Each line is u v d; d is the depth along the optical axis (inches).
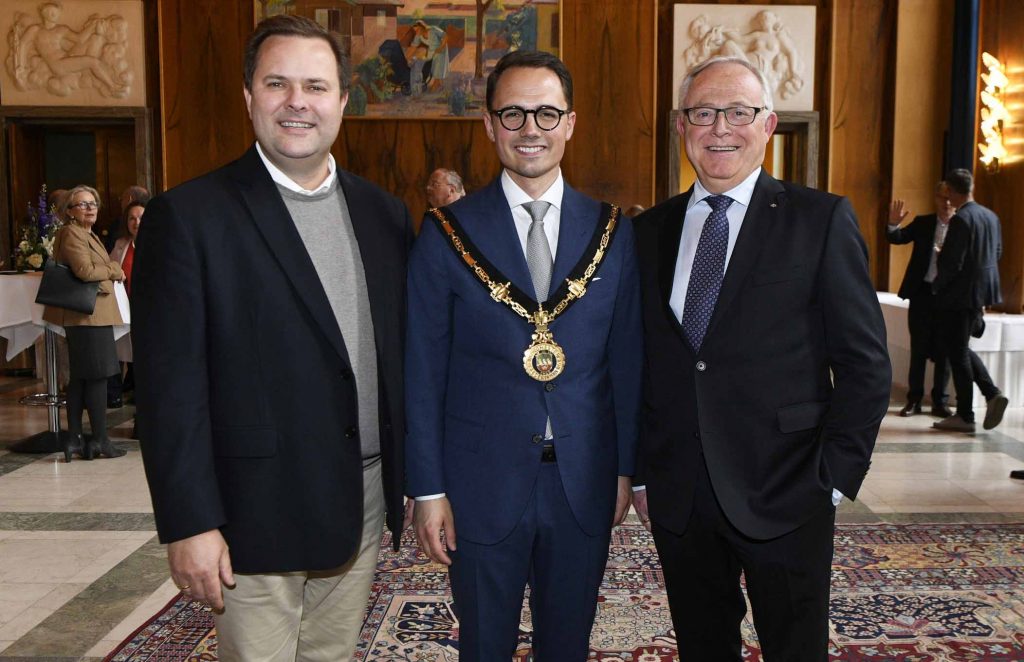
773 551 83.7
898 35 382.3
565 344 81.5
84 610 139.2
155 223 72.0
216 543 71.2
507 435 81.1
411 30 379.9
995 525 177.9
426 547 82.8
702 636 91.4
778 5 383.9
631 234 87.7
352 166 385.7
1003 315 315.3
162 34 378.6
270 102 73.6
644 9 380.8
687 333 86.3
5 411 304.0
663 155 387.2
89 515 189.3
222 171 76.5
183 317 70.4
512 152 81.0
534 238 83.0
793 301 82.9
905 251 389.7
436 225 83.4
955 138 364.5
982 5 353.1
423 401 82.6
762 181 87.2
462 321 82.6
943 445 246.7
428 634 128.6
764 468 83.0
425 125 385.1
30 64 373.7
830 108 386.9
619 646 125.0
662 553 90.4
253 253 73.7
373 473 83.9
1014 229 323.3
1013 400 298.7
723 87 83.8
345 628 85.9
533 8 379.2
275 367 74.2
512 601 83.7
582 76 383.2
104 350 234.7
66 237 225.8
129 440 262.2
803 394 83.6
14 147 381.4
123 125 393.4
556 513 83.0
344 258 79.6
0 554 165.0
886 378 82.0
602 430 84.0
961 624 131.6
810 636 84.8
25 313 247.6
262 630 77.3
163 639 127.1
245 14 378.6
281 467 74.5
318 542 75.1
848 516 184.4
